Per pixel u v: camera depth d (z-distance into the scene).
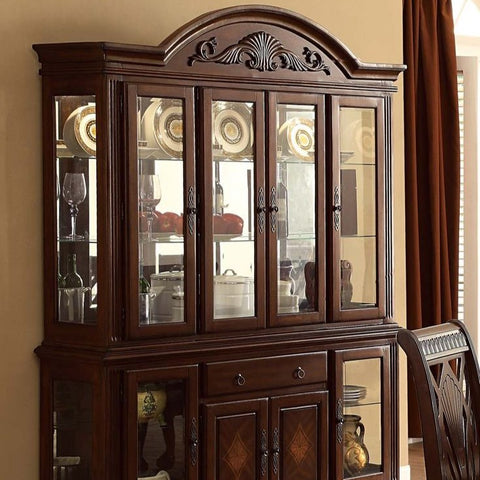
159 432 3.72
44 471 3.78
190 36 3.75
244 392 3.92
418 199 5.70
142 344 3.67
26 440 3.81
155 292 3.72
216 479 3.84
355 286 4.22
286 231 4.04
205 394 3.81
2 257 3.75
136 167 3.65
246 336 3.92
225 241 3.88
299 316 4.06
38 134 3.80
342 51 4.12
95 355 3.60
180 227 3.78
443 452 2.65
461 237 6.05
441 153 5.73
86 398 3.67
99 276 3.63
